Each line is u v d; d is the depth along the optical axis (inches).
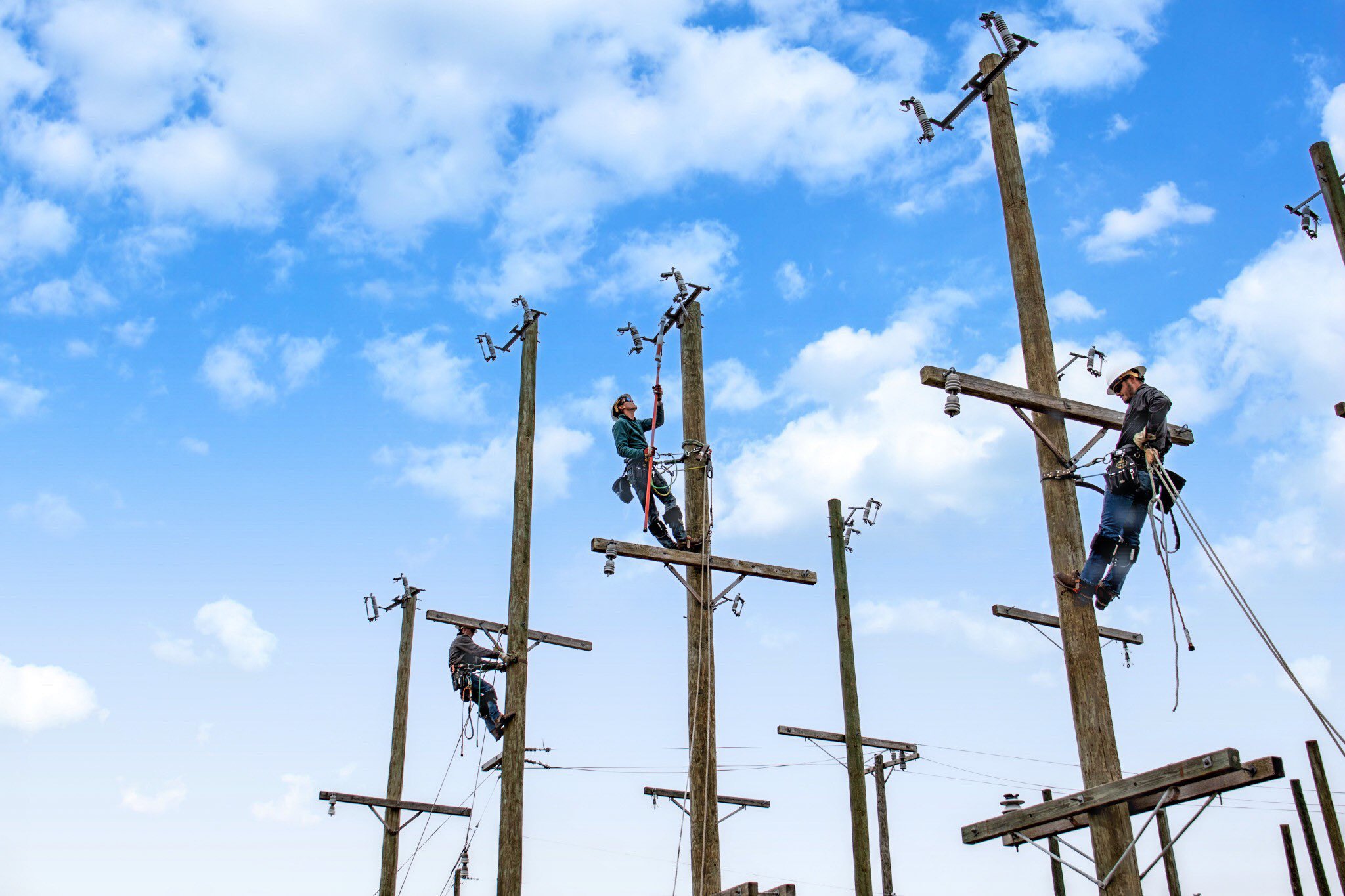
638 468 473.7
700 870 424.2
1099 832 308.5
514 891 533.6
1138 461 320.8
